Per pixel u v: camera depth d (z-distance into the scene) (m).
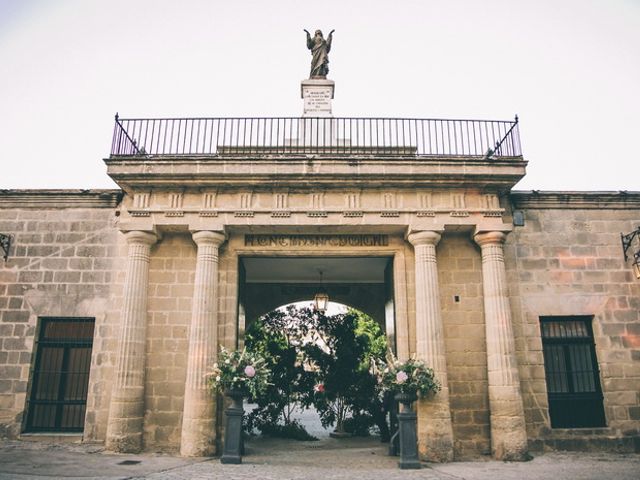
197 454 12.40
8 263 14.69
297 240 14.65
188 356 13.33
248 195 14.00
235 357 12.66
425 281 13.54
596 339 14.40
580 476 10.20
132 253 13.84
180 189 14.05
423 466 11.68
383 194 14.04
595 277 14.75
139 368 13.30
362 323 26.09
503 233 13.91
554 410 14.05
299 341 22.47
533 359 14.05
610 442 13.64
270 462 12.18
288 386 20.73
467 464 11.95
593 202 15.20
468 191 14.16
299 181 13.77
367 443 17.75
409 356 13.80
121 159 13.66
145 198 14.02
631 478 9.95
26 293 14.49
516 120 14.51
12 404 13.80
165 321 13.97
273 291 21.30
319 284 21.31
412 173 13.67
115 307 14.30
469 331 14.02
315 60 18.64
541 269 14.70
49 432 13.80
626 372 14.20
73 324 14.59
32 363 14.12
